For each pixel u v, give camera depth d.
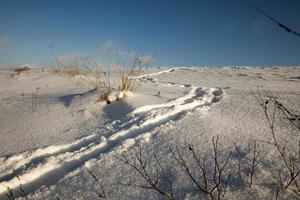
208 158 1.93
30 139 2.87
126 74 4.17
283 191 1.48
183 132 2.47
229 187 1.58
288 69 10.75
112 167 2.04
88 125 3.11
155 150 2.21
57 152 2.51
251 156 1.87
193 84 5.80
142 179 1.82
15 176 2.10
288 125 2.44
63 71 7.41
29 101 4.64
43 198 1.80
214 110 3.12
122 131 2.70
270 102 3.40
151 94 4.14
